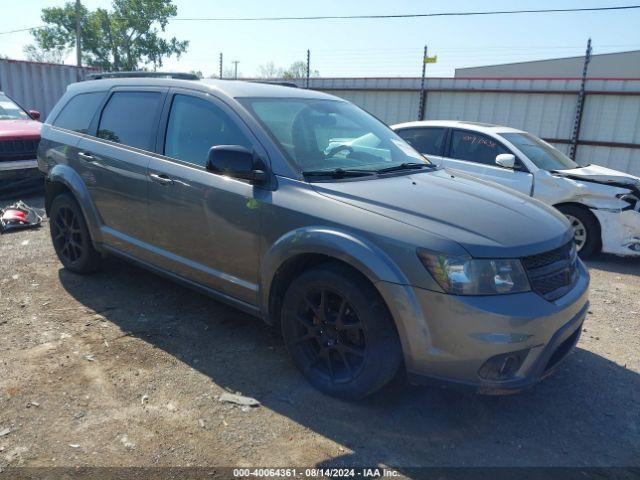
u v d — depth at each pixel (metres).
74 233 4.93
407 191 3.22
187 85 4.00
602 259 6.83
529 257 2.78
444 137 7.38
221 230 3.53
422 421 2.99
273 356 3.64
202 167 3.70
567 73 38.66
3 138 8.06
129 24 44.88
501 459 2.71
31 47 47.53
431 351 2.71
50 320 4.06
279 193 3.24
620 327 4.51
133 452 2.64
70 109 5.02
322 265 3.10
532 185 6.67
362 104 15.13
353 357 3.12
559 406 3.23
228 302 3.65
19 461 2.54
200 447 2.70
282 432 2.84
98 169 4.42
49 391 3.12
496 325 2.60
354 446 2.76
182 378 3.32
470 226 2.82
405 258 2.72
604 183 6.44
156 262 4.11
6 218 6.72
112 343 3.73
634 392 3.43
